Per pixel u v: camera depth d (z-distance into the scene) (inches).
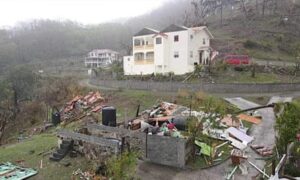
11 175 761.0
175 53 1946.4
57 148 886.4
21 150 947.3
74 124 1219.2
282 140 732.0
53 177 745.6
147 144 797.2
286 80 1649.9
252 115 1098.1
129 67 2176.4
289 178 645.9
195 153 795.4
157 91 1621.6
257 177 682.8
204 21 3636.8
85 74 2962.6
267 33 2962.6
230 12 4079.7
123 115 1258.6
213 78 1664.6
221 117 924.0
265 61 2143.2
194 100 1208.2
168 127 900.6
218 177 695.7
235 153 789.2
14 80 1963.6
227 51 2411.4
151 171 734.5
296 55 2310.5
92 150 808.3
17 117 1680.6
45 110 1663.4
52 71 3341.5
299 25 3184.1
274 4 3789.4
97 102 1536.7
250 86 1505.9
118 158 674.2
